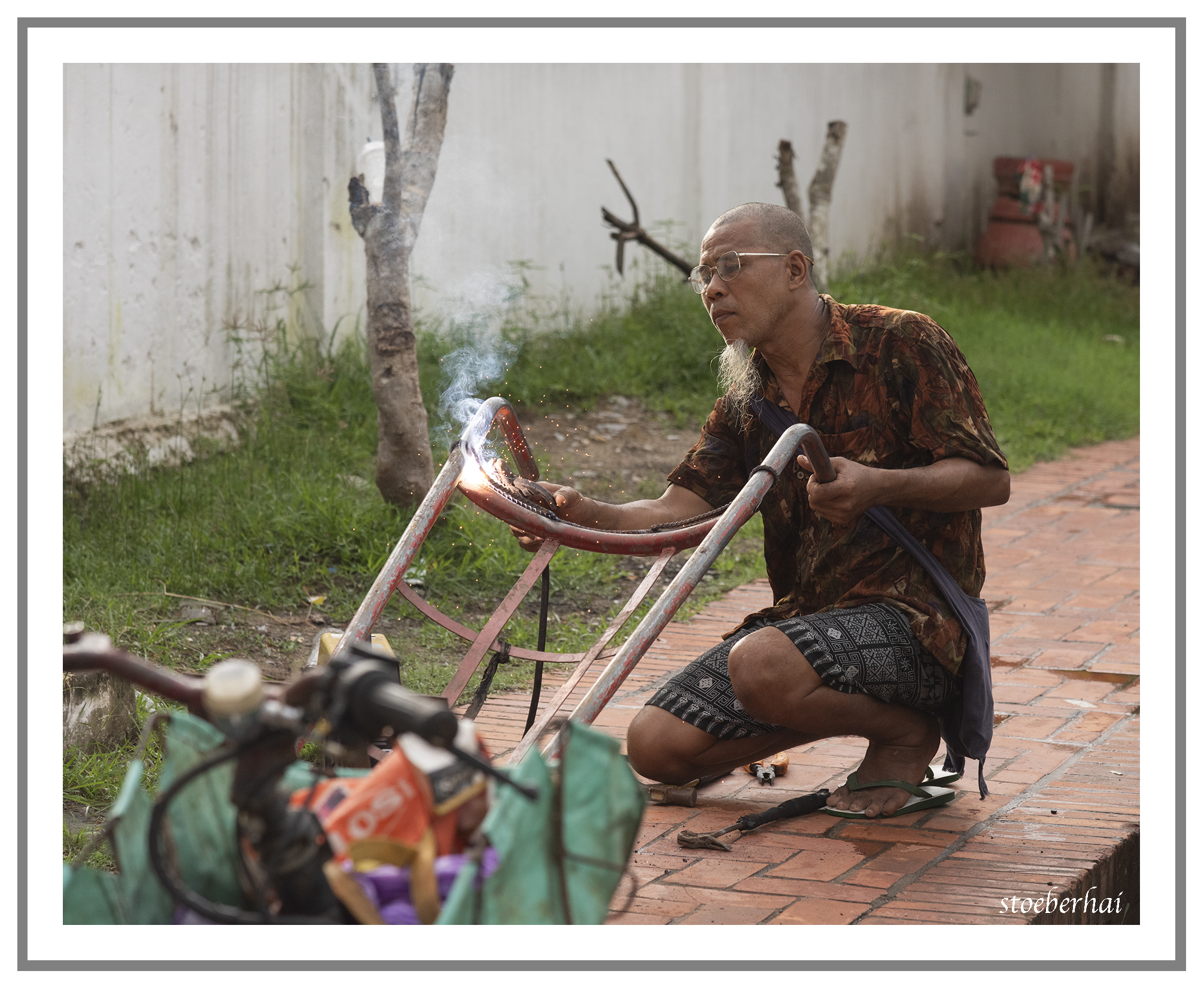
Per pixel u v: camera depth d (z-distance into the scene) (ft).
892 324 13.38
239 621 20.49
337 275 33.86
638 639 10.91
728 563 26.11
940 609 13.46
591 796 7.79
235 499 24.93
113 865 12.44
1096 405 42.88
